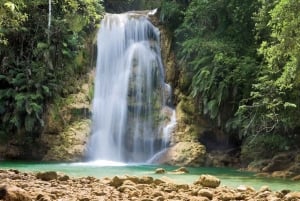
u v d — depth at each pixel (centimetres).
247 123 1998
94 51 2642
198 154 2194
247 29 2253
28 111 2205
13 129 2312
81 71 2559
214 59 2175
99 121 2478
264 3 1920
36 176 1066
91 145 2364
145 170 1762
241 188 988
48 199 668
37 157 2312
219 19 2392
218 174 1692
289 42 1277
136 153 2442
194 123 2419
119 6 3569
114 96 2564
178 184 977
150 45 2758
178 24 2748
